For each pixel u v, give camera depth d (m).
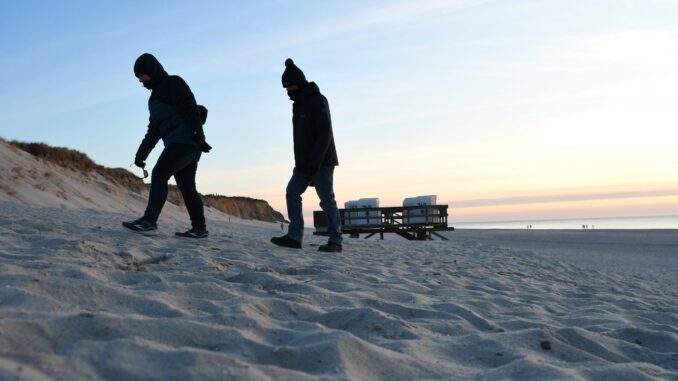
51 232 5.54
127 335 2.06
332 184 6.71
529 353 2.55
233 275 3.84
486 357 2.47
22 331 1.90
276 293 3.34
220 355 1.88
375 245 9.79
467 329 3.00
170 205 27.67
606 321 3.69
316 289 3.63
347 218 20.20
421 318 3.24
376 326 2.72
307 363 2.06
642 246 21.19
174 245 5.56
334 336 2.27
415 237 19.97
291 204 6.73
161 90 5.91
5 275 2.74
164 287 3.08
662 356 2.89
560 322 3.60
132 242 5.39
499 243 23.73
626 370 2.34
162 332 2.14
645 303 5.03
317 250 6.80
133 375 1.68
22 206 12.81
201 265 4.17
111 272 3.33
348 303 3.34
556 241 25.44
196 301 2.85
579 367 2.37
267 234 14.46
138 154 6.23
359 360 2.11
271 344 2.24
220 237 7.70
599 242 24.00
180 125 5.99
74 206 18.81
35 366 1.59
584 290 5.96
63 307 2.39
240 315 2.55
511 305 4.11
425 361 2.26
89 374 1.64
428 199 20.14
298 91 6.38
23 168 20.48
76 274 3.10
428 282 4.82
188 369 1.74
